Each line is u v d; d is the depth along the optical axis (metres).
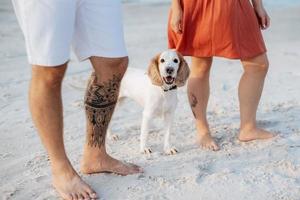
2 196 2.66
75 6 2.41
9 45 6.45
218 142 3.27
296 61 5.55
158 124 3.59
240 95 3.25
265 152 3.10
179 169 2.90
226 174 2.83
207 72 3.22
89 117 2.71
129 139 3.35
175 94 3.09
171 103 3.08
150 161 3.01
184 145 3.23
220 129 3.47
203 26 3.02
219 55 3.05
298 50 6.16
